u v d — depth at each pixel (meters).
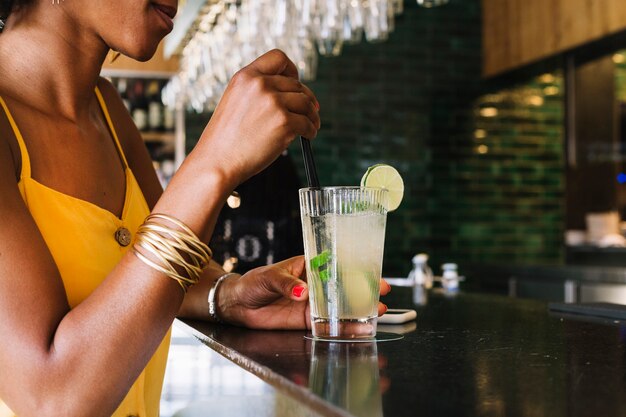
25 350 0.81
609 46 4.82
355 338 1.04
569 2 4.83
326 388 0.72
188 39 4.01
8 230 0.84
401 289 2.43
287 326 1.18
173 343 1.48
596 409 0.63
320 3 3.48
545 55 5.13
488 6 5.82
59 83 1.08
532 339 1.06
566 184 5.76
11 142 0.97
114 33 1.03
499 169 5.93
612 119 5.74
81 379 0.82
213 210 0.88
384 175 1.10
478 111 5.91
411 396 0.69
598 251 5.30
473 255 5.87
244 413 1.10
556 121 6.01
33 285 0.83
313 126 0.94
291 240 2.60
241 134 0.88
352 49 5.77
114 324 0.83
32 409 0.82
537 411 0.63
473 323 1.27
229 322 1.23
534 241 5.95
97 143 1.14
